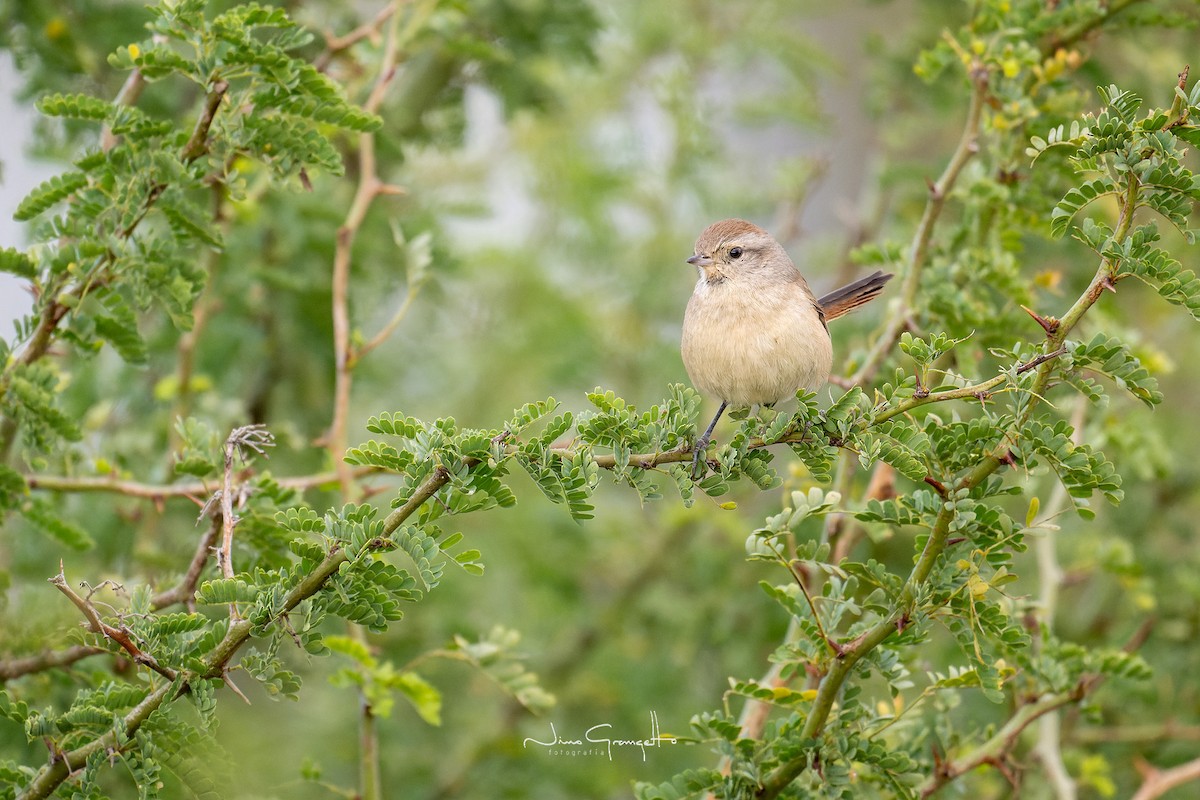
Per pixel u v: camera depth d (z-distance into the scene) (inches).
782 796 259.1
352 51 464.8
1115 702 464.4
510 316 657.0
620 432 245.6
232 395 491.8
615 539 575.5
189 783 243.8
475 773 506.6
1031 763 386.0
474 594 545.6
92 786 238.5
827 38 783.1
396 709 515.5
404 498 235.1
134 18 469.4
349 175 525.3
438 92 517.0
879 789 294.2
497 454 233.0
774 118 619.2
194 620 241.3
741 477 256.7
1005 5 374.6
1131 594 418.3
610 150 668.1
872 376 357.7
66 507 406.6
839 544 342.3
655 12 656.4
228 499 265.1
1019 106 359.9
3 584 324.5
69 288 291.6
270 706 501.0
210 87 280.2
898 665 255.8
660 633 553.0
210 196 423.2
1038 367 227.9
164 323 470.0
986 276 365.7
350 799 317.4
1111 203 427.2
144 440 426.9
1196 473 539.5
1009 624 244.5
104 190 296.5
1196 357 575.8
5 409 294.7
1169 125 220.7
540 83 539.5
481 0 507.2
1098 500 529.0
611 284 667.4
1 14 444.5
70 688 353.1
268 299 494.0
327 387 503.5
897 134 536.7
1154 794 394.6
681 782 258.1
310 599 235.6
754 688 268.1
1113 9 384.2
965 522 231.8
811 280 637.3
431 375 633.6
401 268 525.7
